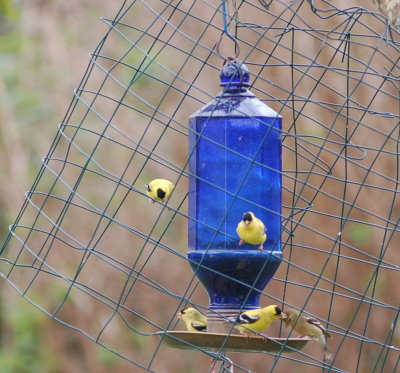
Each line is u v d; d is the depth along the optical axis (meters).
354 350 14.77
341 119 13.79
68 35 15.79
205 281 8.38
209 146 8.39
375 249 14.44
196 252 8.35
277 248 8.40
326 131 13.73
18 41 16.27
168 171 14.87
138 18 14.96
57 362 15.80
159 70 14.90
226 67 8.47
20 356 15.86
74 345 15.94
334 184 13.99
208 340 7.63
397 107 13.79
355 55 13.66
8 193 15.58
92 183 15.26
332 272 14.55
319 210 14.07
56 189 15.47
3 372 15.66
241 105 8.41
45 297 15.81
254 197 8.34
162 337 7.64
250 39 13.58
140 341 15.61
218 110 8.41
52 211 15.40
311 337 8.37
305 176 13.82
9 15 13.97
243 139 8.35
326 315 14.59
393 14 7.11
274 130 8.41
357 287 14.61
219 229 8.03
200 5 13.80
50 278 15.73
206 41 13.89
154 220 15.16
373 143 13.89
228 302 8.32
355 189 14.08
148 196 8.23
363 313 14.83
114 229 15.21
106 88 15.13
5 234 15.79
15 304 15.84
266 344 7.72
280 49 13.57
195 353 15.66
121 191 15.13
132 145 14.98
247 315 7.78
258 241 7.96
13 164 15.71
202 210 8.39
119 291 15.47
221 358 7.84
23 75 16.16
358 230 14.30
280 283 14.43
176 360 15.57
